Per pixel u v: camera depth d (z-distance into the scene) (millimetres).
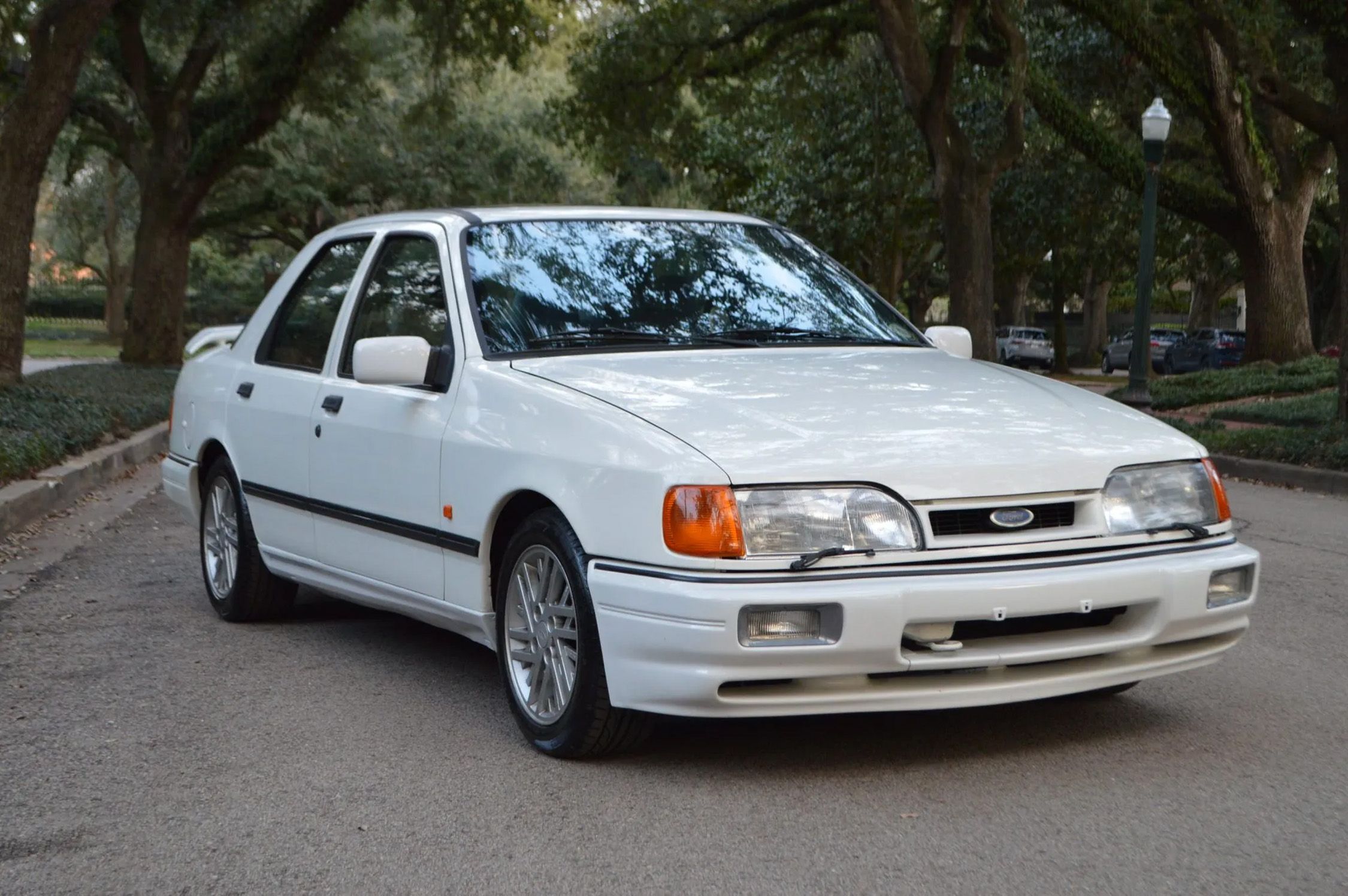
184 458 6934
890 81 31672
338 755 4363
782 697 3773
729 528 3746
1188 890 3205
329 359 5680
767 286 5363
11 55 18234
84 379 20625
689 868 3377
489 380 4633
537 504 4469
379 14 28969
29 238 15547
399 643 5996
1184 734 4473
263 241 60000
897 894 3201
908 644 3828
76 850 3594
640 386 4340
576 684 4113
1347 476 12062
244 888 3326
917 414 4188
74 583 7496
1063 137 25000
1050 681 3971
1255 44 17922
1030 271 48406
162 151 28109
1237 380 21594
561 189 40719
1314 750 4297
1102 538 4031
